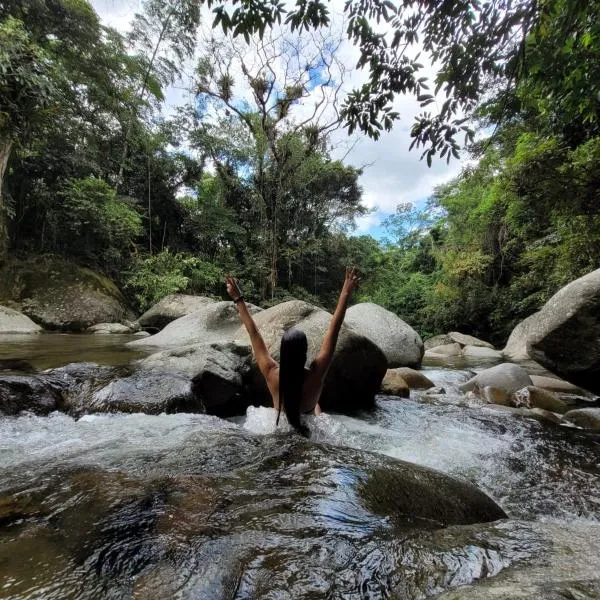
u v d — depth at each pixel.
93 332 9.70
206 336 6.55
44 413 2.83
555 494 2.23
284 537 1.15
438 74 2.69
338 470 1.61
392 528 1.27
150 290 12.12
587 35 2.90
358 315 7.65
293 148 16.08
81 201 11.27
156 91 14.57
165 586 0.94
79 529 1.21
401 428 3.31
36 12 10.45
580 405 4.76
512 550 1.16
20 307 9.81
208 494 1.41
